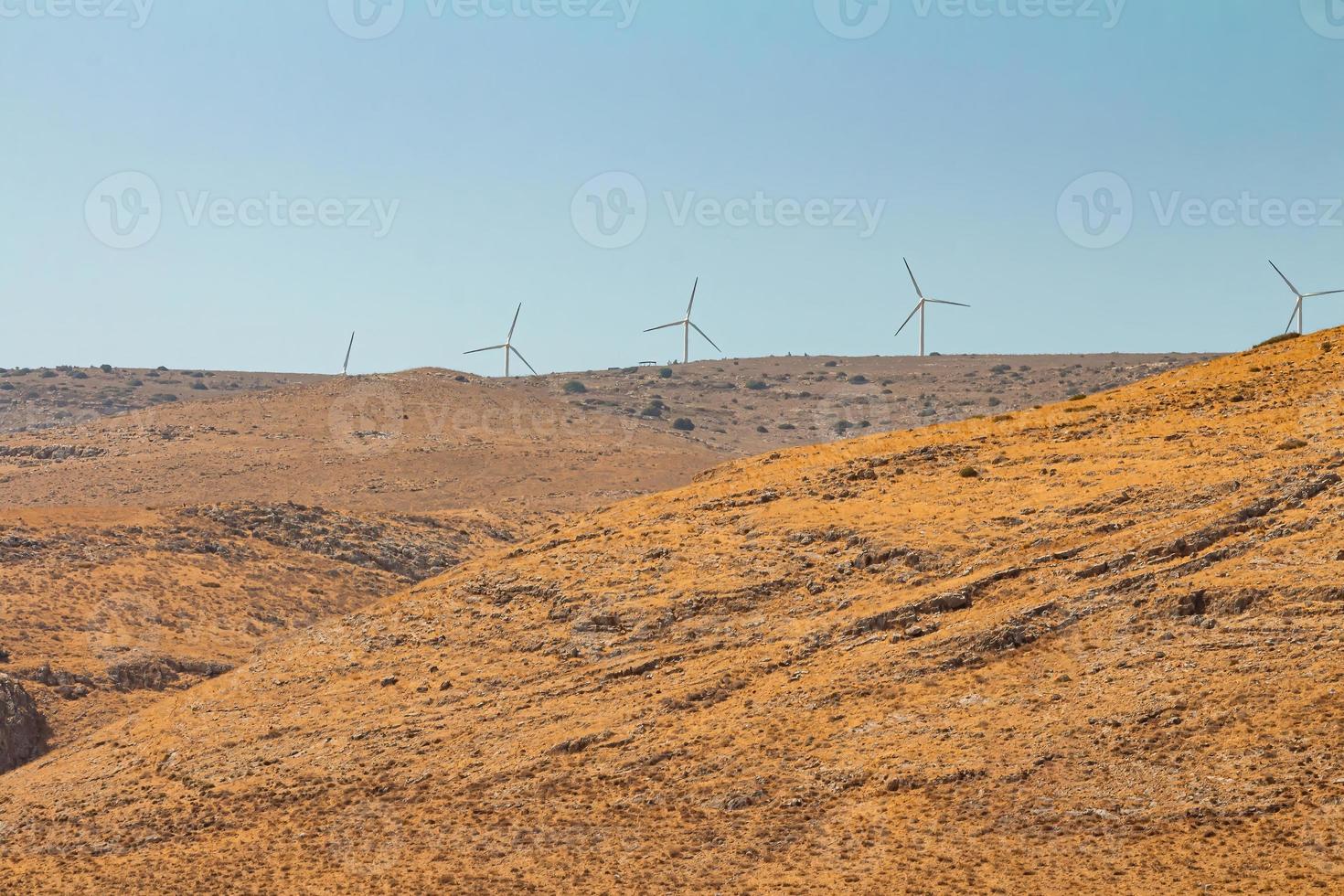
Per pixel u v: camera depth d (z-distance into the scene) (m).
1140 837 59.66
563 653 90.62
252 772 85.06
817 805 68.19
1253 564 76.50
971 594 83.31
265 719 92.06
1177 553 80.38
